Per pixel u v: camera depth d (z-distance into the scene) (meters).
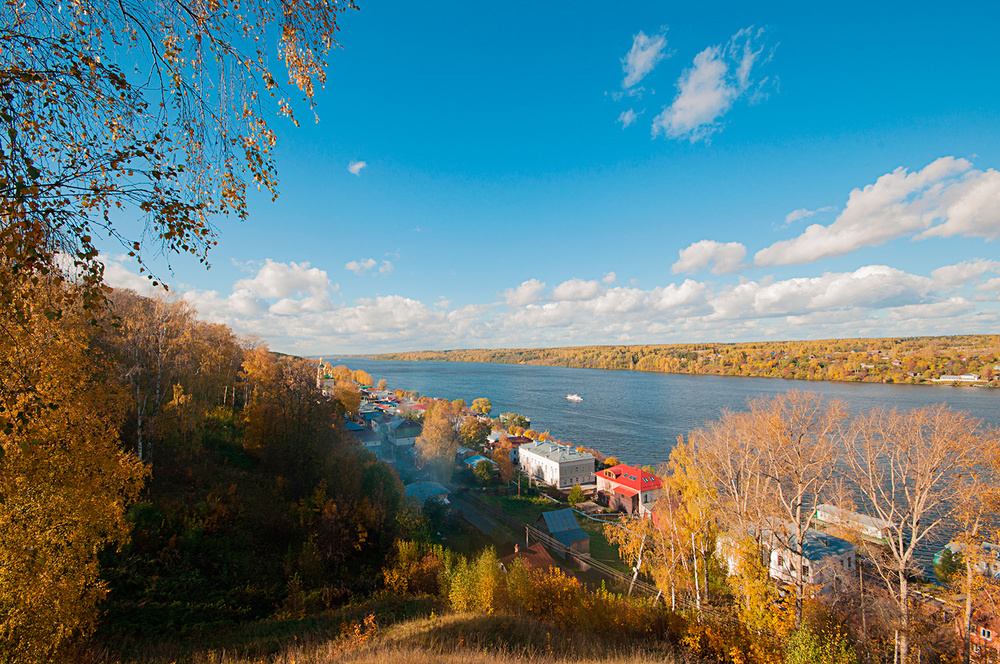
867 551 28.42
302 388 49.69
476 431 107.69
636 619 23.80
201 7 6.92
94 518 14.91
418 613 26.25
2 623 12.45
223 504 32.38
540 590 27.23
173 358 35.38
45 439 12.66
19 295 5.82
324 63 8.46
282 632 22.27
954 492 23.48
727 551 31.62
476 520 63.78
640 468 86.62
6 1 5.70
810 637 19.80
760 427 29.00
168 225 6.48
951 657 25.33
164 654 18.53
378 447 96.00
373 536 38.91
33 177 5.15
